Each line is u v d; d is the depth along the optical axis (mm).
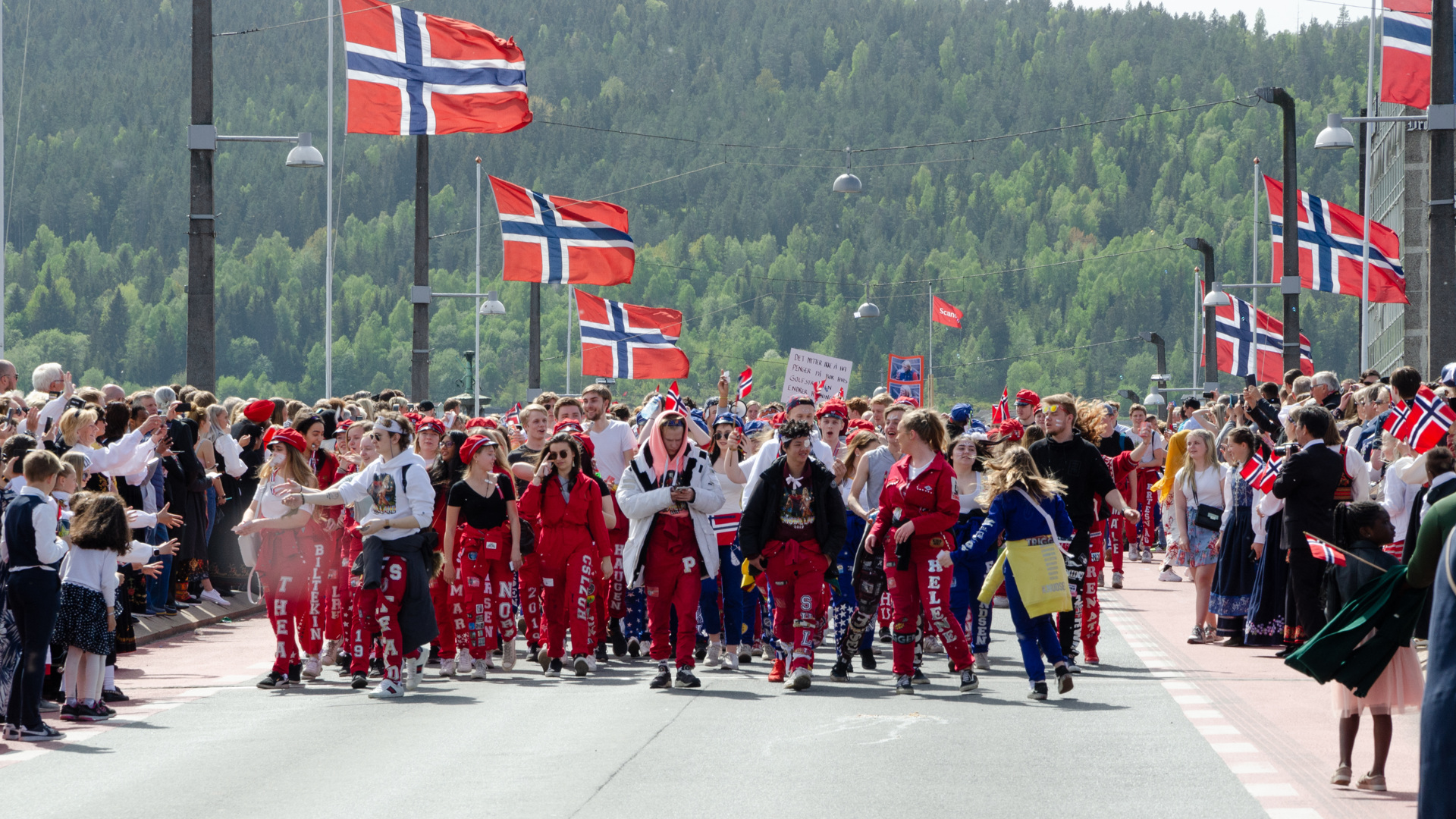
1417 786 12172
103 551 15773
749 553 17141
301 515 17734
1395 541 17891
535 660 20156
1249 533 20469
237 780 12695
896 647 17000
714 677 18422
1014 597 16344
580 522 18625
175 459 22562
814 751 13547
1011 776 12500
